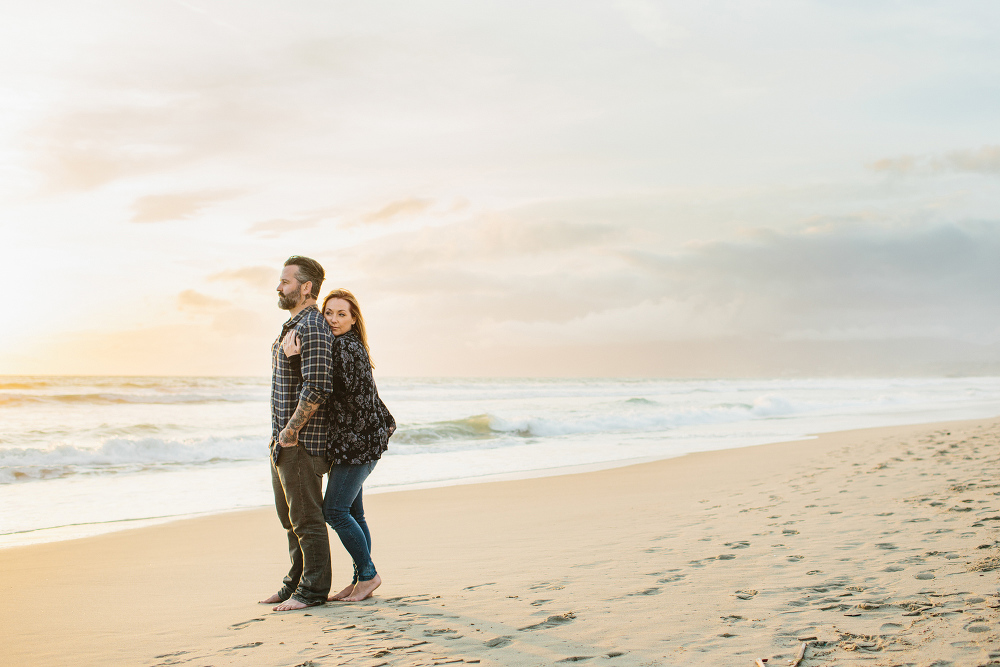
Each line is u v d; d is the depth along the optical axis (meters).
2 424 17.83
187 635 3.12
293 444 3.43
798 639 2.60
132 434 15.95
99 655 2.88
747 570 3.81
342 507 3.57
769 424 19.73
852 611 2.91
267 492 9.20
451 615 3.22
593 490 8.27
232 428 17.84
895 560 3.73
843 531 4.66
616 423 19.55
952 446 9.76
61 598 3.97
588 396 41.09
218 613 3.53
